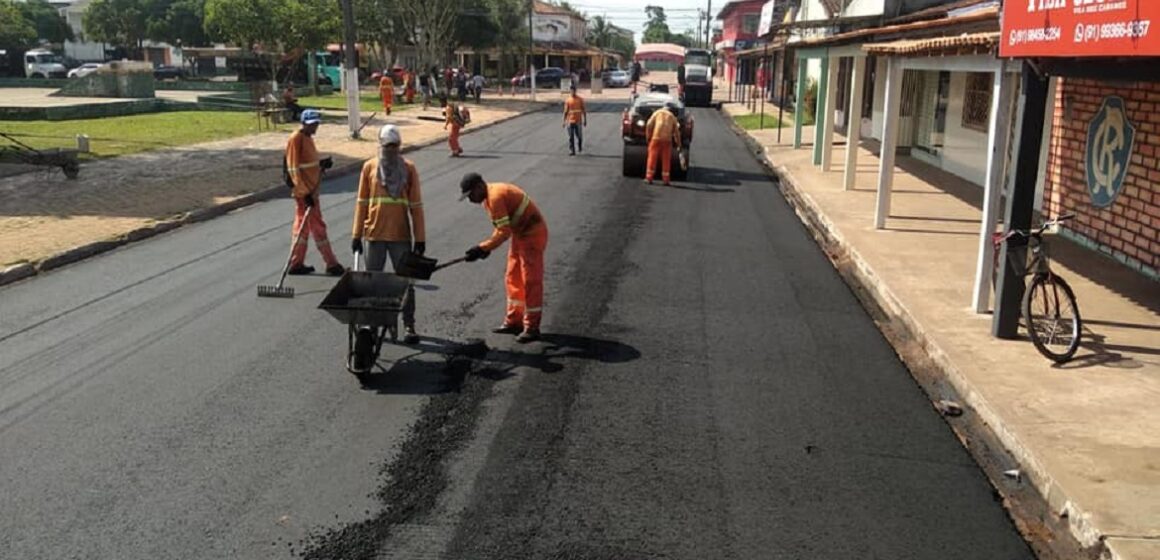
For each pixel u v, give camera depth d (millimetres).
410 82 44656
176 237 11891
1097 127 10953
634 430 5863
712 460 5457
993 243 7855
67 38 88375
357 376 6535
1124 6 5664
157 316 8234
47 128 26312
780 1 52750
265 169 18000
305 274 9859
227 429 5789
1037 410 6004
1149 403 6133
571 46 85000
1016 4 7258
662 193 16391
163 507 4816
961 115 17859
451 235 12031
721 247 11727
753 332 8039
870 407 6355
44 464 5293
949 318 8148
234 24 45875
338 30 47250
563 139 27016
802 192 16266
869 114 27344
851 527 4727
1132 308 8469
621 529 4648
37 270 9852
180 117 31625
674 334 7922
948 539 4645
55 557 4344
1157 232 9523
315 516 4734
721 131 31375
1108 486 4938
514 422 5953
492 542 4504
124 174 17047
